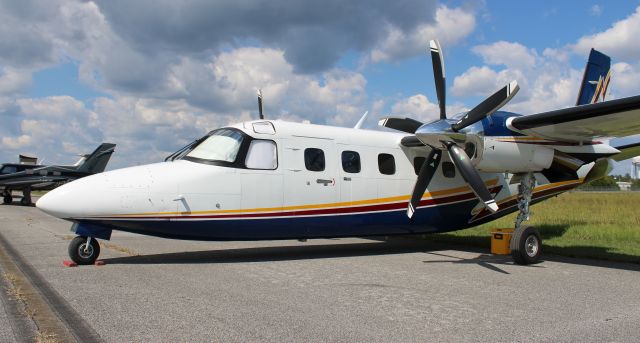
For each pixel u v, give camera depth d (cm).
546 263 877
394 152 1001
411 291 611
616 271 790
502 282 682
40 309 491
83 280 643
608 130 879
